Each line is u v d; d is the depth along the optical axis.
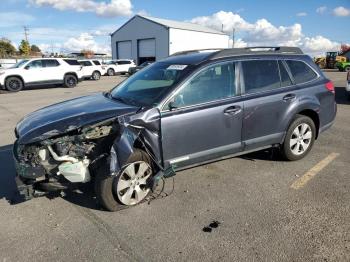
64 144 3.62
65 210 3.93
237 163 5.29
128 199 3.88
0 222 3.69
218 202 4.05
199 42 50.16
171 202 4.07
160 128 3.94
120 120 3.70
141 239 3.34
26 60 19.14
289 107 4.96
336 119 8.79
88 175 3.73
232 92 4.50
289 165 5.20
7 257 3.11
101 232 3.47
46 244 3.29
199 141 4.25
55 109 4.30
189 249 3.17
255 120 4.67
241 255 3.06
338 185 4.48
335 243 3.22
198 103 4.21
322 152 5.83
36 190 3.72
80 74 21.14
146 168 3.97
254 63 4.76
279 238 3.31
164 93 4.04
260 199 4.12
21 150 3.61
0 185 4.65
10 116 9.85
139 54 50.78
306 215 3.73
